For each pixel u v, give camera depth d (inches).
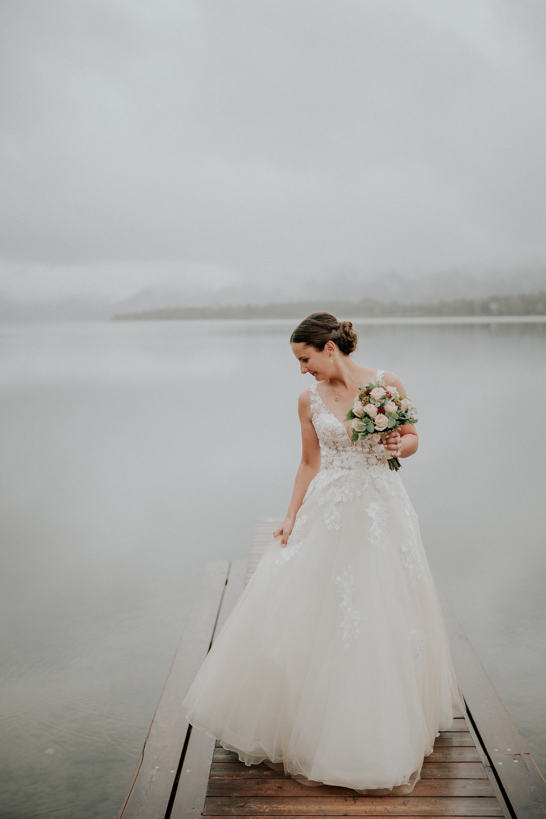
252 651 95.7
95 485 415.8
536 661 168.2
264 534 232.1
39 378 1221.1
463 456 451.2
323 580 92.7
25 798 125.0
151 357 1802.4
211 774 94.8
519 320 5880.9
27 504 370.3
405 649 89.4
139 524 324.5
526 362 1198.3
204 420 682.2
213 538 299.1
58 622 207.2
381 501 94.3
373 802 87.3
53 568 260.5
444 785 90.4
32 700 159.9
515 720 140.8
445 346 1768.0
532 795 90.7
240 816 85.4
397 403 92.0
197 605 172.2
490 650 175.3
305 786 91.2
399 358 1342.3
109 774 132.2
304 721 89.5
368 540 92.0
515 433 533.6
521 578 229.9
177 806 90.4
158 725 111.3
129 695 162.2
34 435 621.6
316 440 104.5
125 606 219.6
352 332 97.7
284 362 1492.4
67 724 150.2
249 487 398.0
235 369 1328.7
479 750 105.1
